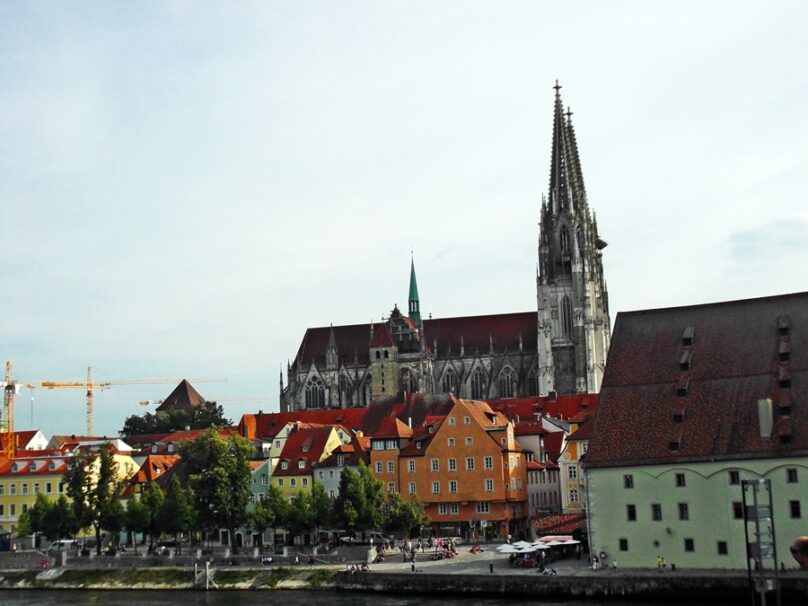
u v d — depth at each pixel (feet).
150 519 640.58
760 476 435.12
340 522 586.86
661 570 437.17
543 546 475.31
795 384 453.99
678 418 466.29
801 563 424.05
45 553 622.54
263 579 533.55
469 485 639.76
